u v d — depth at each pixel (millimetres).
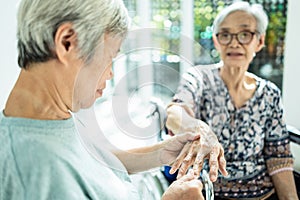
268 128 1334
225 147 1290
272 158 1340
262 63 1998
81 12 551
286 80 1885
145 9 1933
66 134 614
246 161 1305
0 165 550
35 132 579
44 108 594
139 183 861
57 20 545
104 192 636
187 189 683
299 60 1851
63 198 560
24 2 564
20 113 587
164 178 913
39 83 587
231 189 1299
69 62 581
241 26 1259
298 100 1880
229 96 1260
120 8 607
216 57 1330
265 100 1308
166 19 1986
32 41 558
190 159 852
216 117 1240
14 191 548
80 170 604
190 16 2025
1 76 1302
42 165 557
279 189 1315
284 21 1924
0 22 1306
